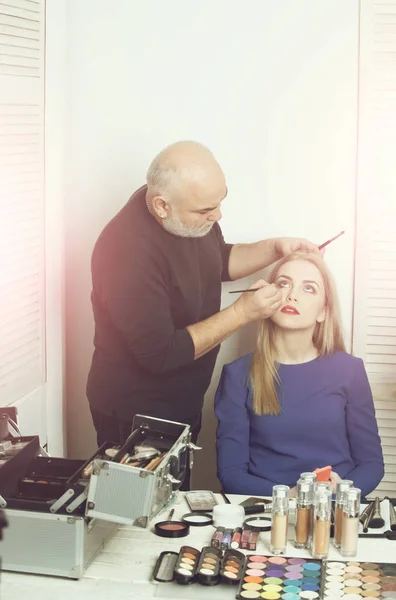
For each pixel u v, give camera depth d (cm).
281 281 252
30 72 267
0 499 179
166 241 247
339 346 258
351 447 252
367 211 289
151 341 246
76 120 295
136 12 288
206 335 250
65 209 300
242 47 287
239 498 214
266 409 248
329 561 184
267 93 288
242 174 293
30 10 265
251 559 184
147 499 173
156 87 291
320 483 187
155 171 240
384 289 293
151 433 202
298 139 289
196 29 287
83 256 302
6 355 259
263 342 252
